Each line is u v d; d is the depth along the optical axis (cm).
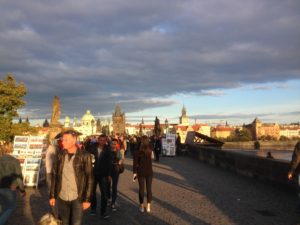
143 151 1219
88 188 739
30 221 1076
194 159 3797
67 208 736
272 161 1678
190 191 1608
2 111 2838
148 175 1217
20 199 1446
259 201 1334
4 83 2848
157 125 6003
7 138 2795
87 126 18000
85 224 1052
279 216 1097
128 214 1178
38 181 1773
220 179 2011
